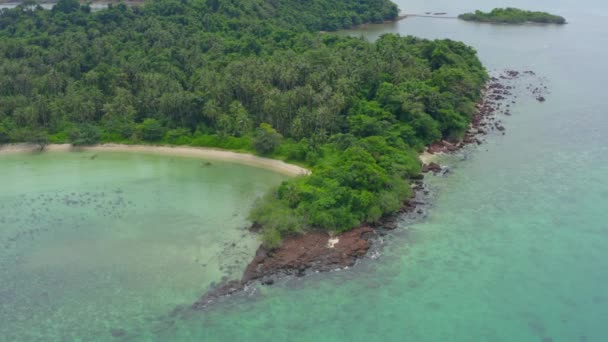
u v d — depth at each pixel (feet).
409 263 297.33
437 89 481.87
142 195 389.80
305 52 565.53
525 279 281.13
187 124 485.56
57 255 320.29
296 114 451.94
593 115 497.05
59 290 289.53
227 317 264.52
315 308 267.80
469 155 427.33
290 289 281.13
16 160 460.14
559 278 280.72
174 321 263.49
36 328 263.49
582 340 241.76
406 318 258.98
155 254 315.99
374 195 342.23
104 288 289.33
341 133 422.00
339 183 344.49
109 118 497.05
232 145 459.73
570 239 312.29
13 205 379.14
